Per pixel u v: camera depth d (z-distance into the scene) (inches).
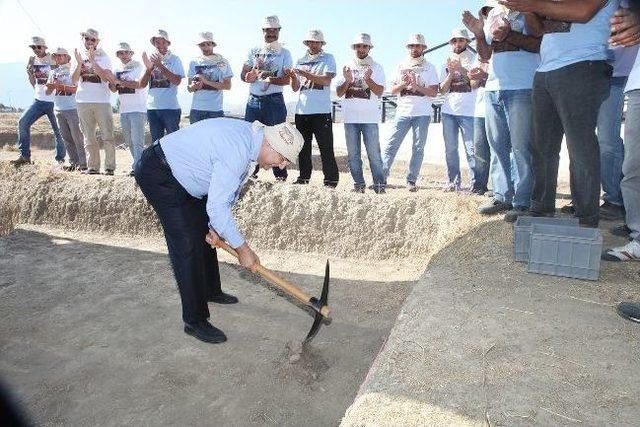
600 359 81.7
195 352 133.0
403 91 239.1
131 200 238.1
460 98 230.4
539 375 78.0
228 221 110.7
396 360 84.8
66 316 153.1
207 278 157.5
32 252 210.2
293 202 221.1
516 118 152.7
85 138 262.2
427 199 205.5
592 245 113.8
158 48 235.5
